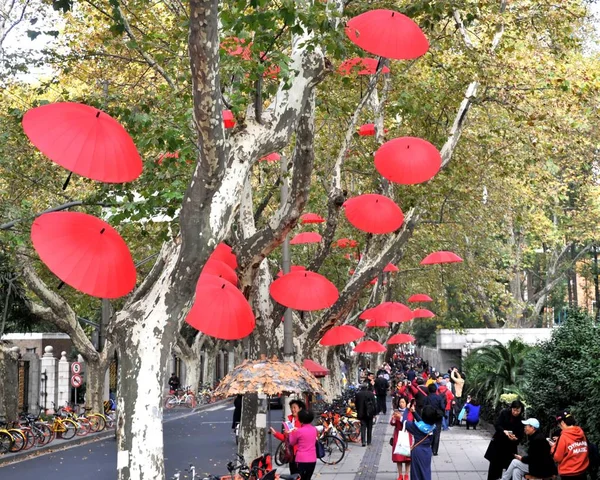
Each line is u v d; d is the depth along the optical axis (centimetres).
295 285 1438
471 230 3042
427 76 2150
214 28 885
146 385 1029
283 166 1972
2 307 2895
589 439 1442
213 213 1033
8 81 1997
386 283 3244
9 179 2127
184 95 1519
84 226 843
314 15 1159
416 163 1309
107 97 1538
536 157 2078
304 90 1201
